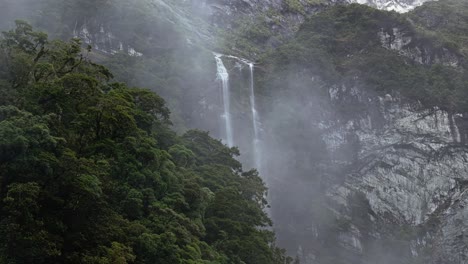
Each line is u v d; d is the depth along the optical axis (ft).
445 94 299.17
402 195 288.92
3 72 137.90
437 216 281.74
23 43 152.25
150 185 129.08
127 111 132.05
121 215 112.37
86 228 98.89
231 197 162.09
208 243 145.48
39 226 91.09
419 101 299.99
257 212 172.24
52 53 147.95
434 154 292.40
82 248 96.84
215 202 157.28
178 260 109.29
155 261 107.45
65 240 96.27
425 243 277.44
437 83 304.71
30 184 90.84
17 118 105.29
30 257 88.22
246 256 145.48
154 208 122.52
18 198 89.15
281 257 177.17
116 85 163.73
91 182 99.30
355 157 301.43
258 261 146.10
